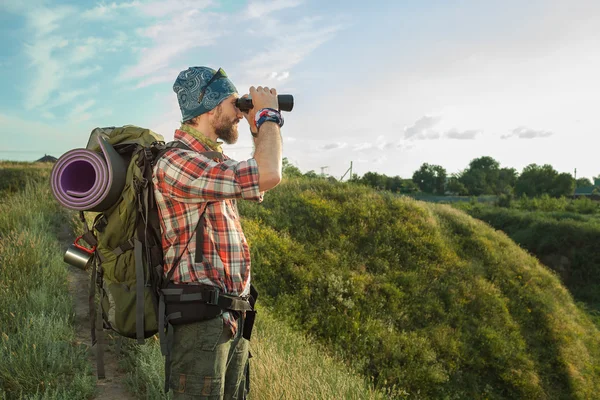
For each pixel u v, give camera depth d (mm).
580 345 15562
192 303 1347
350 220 15547
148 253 1374
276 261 11328
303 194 16297
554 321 15789
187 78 1489
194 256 1363
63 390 2564
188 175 1300
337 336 10070
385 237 15289
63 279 4906
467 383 11242
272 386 3340
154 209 1402
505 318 14289
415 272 14117
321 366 5656
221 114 1504
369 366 9930
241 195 1288
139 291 1354
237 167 1292
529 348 14055
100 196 1311
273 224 13695
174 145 1446
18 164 27469
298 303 10383
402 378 9891
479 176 103188
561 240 29484
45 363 2912
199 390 1371
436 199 77688
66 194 1337
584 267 27797
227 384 1637
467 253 17641
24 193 9414
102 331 1575
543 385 12703
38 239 5840
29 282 4426
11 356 2818
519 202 46844
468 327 13023
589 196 78625
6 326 3383
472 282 15117
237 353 1645
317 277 11508
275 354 4383
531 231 31391
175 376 1395
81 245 1586
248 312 1679
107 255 1407
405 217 17125
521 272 17859
